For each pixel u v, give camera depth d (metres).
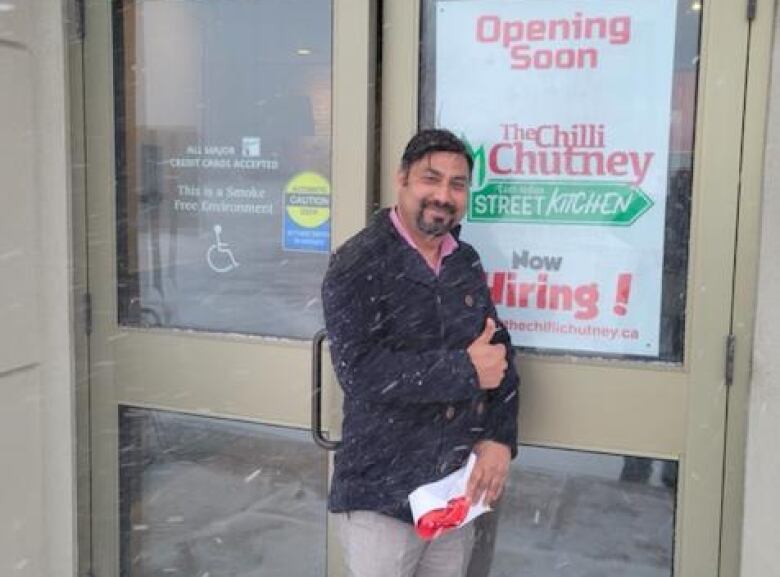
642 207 2.80
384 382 2.41
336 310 2.42
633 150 2.79
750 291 2.70
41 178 3.36
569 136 2.84
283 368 3.22
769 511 2.62
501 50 2.88
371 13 2.96
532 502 2.99
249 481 3.34
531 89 2.86
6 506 3.29
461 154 2.48
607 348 2.87
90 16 3.34
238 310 3.29
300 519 3.29
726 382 2.74
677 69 2.74
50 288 3.39
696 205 2.73
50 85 3.33
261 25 3.14
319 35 3.07
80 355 3.45
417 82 2.95
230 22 3.18
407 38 2.95
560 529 2.97
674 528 2.85
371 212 3.05
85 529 3.52
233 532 3.39
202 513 3.42
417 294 2.48
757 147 2.66
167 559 3.49
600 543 2.94
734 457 2.75
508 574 3.03
